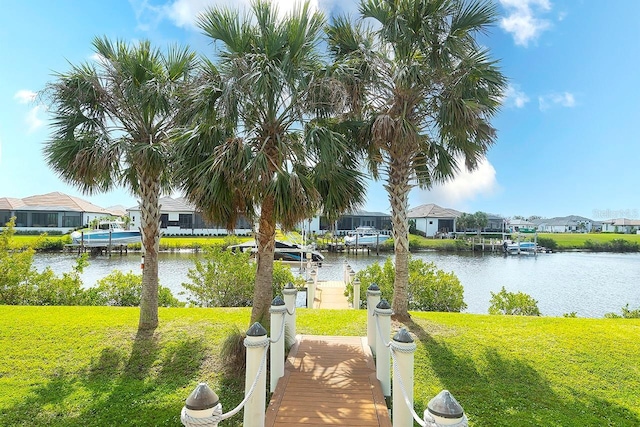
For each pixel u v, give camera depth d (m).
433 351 6.17
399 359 3.29
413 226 58.34
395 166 7.66
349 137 7.18
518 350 6.24
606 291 19.25
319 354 5.89
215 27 5.95
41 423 4.33
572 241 51.12
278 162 5.92
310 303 11.41
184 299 15.19
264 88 5.47
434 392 5.08
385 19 7.17
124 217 50.41
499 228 66.00
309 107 6.21
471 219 62.72
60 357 5.93
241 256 11.31
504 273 25.98
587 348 6.30
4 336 6.53
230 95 5.42
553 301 16.88
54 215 44.56
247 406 3.57
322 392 4.65
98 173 6.37
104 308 8.51
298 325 7.72
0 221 42.00
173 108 6.99
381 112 7.39
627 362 5.86
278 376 4.94
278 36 5.84
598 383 5.31
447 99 7.07
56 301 10.23
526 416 4.53
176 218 46.34
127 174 7.33
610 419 4.50
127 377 5.46
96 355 6.04
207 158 5.81
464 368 5.68
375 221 61.81
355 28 7.64
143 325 7.01
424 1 6.71
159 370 5.66
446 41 6.82
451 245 43.56
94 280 20.45
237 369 5.57
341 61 7.05
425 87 7.28
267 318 6.06
